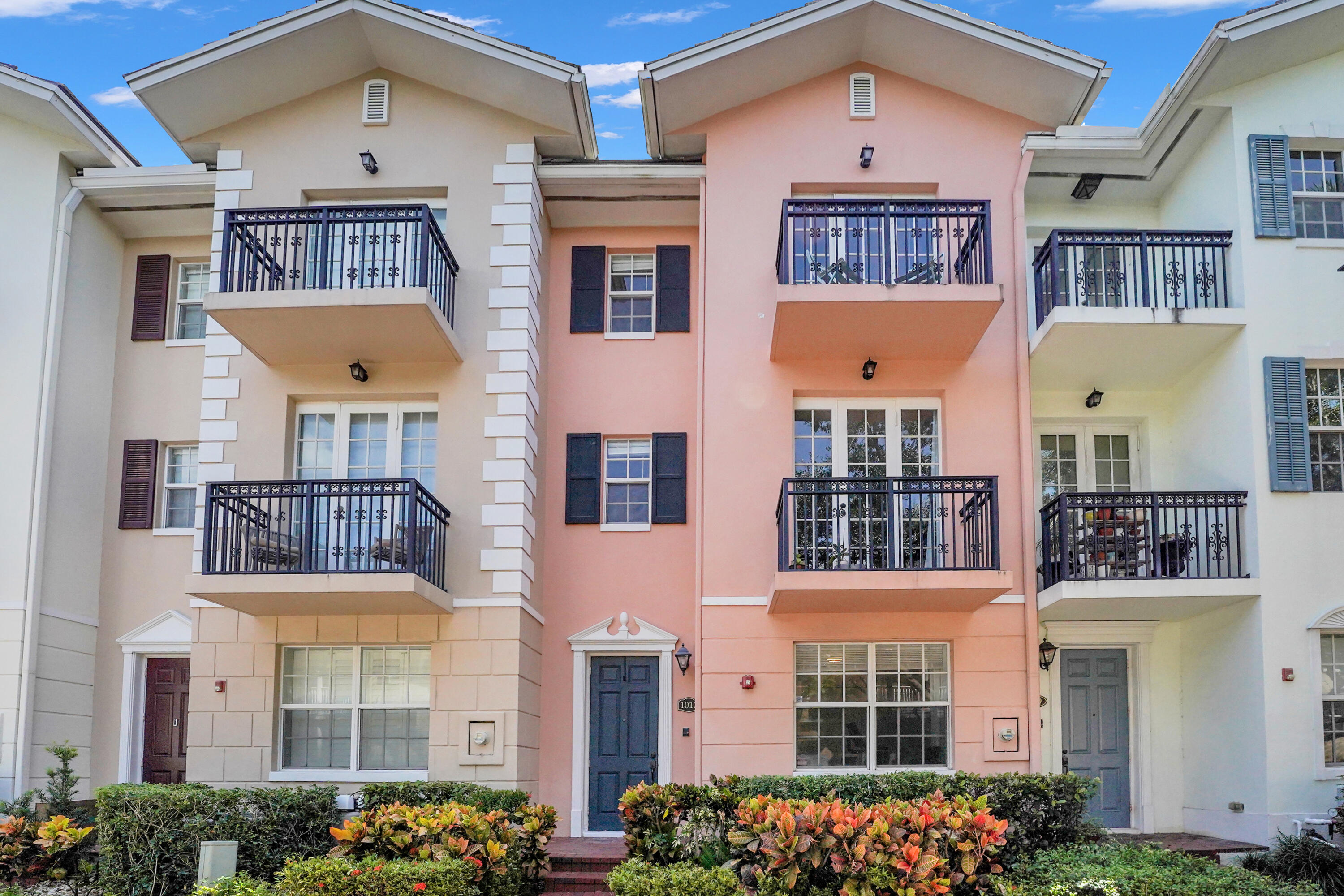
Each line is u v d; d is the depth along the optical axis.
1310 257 11.80
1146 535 11.64
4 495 12.36
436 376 12.35
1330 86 12.02
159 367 13.87
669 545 13.08
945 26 11.97
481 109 12.89
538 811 10.52
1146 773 12.55
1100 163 12.77
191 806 10.15
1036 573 12.23
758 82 12.70
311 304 11.22
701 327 12.63
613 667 12.91
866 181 12.75
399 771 11.80
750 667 11.98
